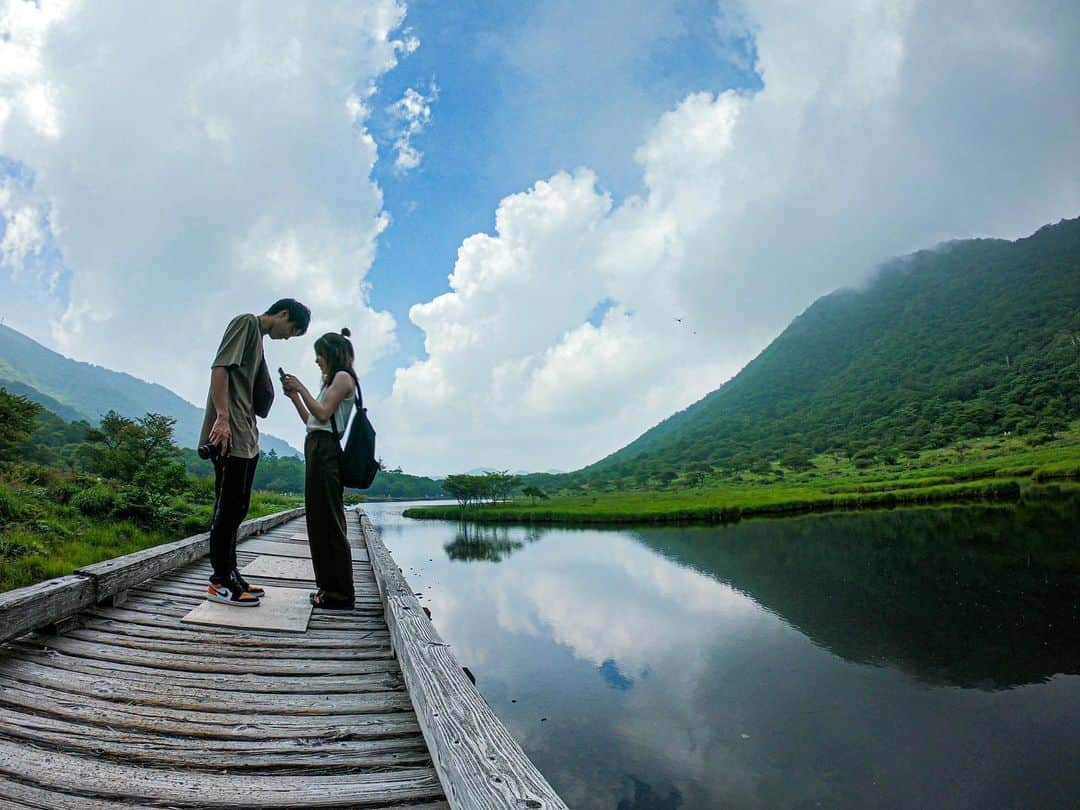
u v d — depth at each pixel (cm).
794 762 728
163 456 1455
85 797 165
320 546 394
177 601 401
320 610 395
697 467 11825
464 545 3450
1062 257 18088
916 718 877
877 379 15775
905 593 1725
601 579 2127
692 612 1589
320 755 198
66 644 295
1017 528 2978
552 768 718
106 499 927
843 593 1764
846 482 7431
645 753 758
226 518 374
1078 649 1180
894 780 695
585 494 10600
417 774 187
